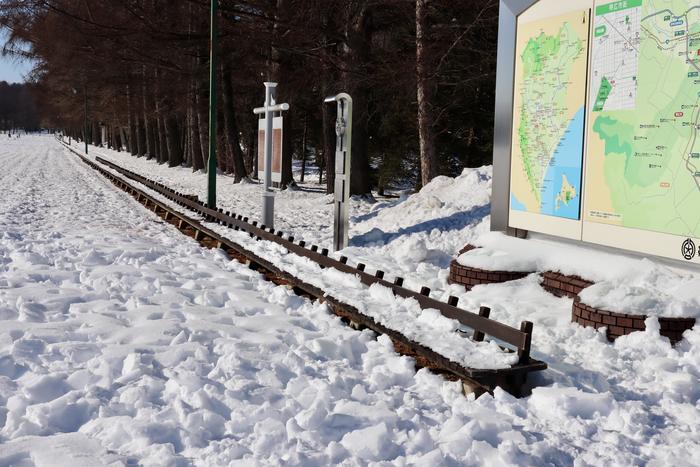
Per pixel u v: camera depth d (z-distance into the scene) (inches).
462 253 391.9
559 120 342.6
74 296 310.0
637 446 169.9
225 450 158.1
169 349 234.2
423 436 165.8
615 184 307.3
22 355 225.0
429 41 671.8
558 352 243.9
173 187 1150.3
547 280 333.4
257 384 204.2
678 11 273.6
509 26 381.4
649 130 288.8
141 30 920.3
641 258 300.0
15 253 407.5
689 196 271.4
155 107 1599.4
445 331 236.8
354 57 788.6
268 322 279.7
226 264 425.7
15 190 976.9
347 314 295.0
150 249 458.3
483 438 169.6
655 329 246.4
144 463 152.6
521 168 374.0
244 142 1673.2
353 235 565.0
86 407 183.6
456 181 618.5
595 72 318.0
